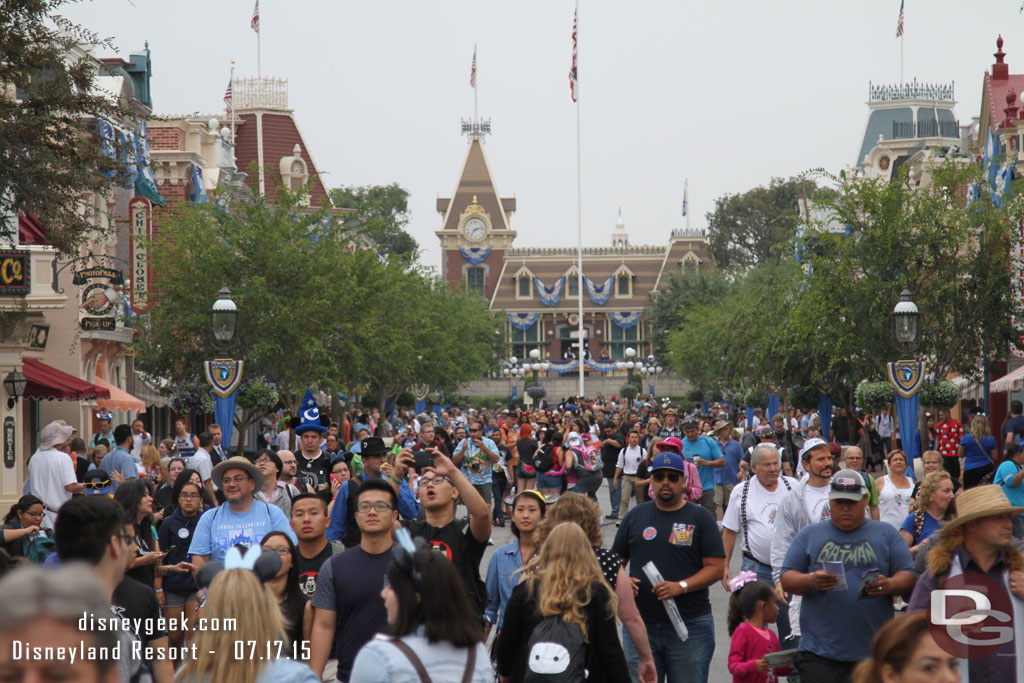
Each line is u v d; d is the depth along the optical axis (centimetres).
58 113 2297
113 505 658
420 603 596
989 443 2189
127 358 3944
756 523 1186
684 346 7938
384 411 5944
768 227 12588
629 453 2630
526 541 951
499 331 10750
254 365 3556
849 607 859
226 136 5656
